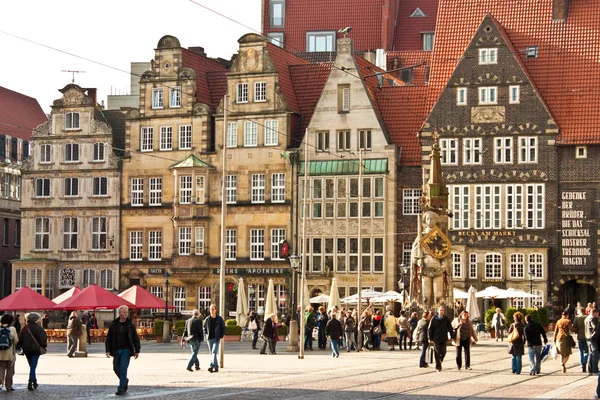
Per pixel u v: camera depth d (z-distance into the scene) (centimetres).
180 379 4488
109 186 11419
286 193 10756
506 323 8456
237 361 5897
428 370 5119
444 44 10881
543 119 10075
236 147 10950
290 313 9856
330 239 10619
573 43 10431
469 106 10256
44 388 4059
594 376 4831
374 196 10481
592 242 9950
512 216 10125
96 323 9369
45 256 11594
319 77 11206
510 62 10181
